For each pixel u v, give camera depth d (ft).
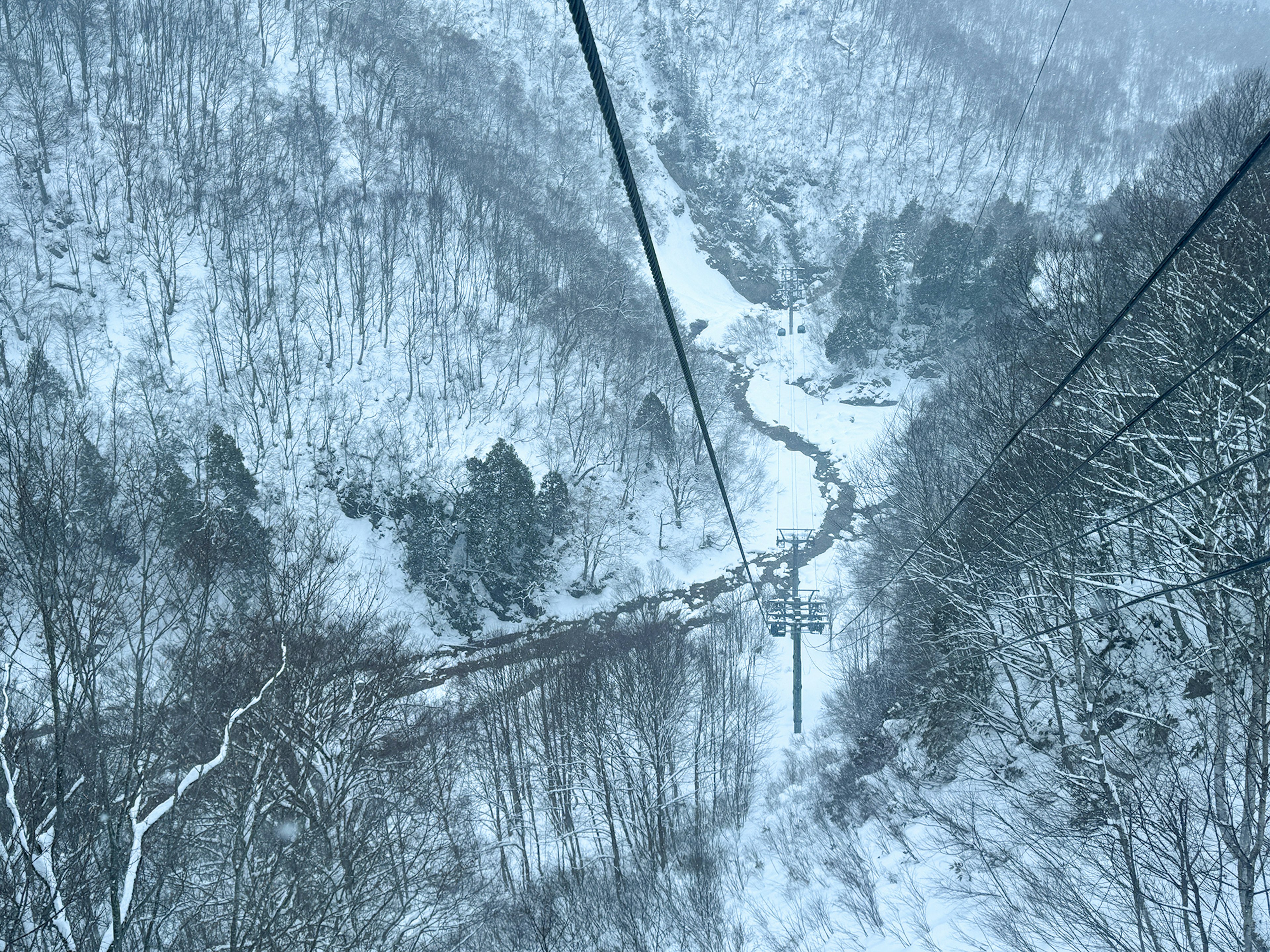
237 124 366.63
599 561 238.27
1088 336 93.86
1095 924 54.24
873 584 159.84
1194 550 60.70
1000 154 506.89
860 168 496.23
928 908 76.38
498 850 113.29
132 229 308.19
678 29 562.25
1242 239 80.94
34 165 314.55
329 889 53.11
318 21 456.45
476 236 346.95
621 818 119.34
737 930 89.71
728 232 464.24
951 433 142.10
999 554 86.84
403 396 275.80
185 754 48.08
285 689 59.31
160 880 38.06
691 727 136.05
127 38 392.47
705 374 317.01
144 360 261.03
